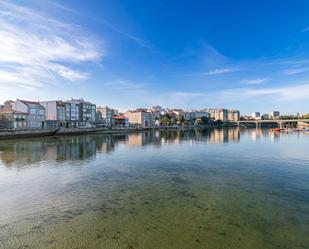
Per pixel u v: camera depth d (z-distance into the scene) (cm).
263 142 6300
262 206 1502
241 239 1088
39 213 1401
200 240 1078
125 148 4838
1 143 5491
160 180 2181
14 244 1056
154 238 1098
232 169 2683
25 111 9156
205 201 1600
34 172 2502
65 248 1020
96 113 15450
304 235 1126
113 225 1233
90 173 2470
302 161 3219
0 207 1502
